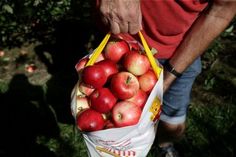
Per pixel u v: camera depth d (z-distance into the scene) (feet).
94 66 2.68
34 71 6.10
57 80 5.92
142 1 2.99
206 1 2.93
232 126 4.88
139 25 2.69
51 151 4.64
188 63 2.86
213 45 5.69
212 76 5.74
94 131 2.56
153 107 2.61
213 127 4.87
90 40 5.91
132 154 2.68
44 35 6.66
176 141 4.51
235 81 5.68
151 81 2.69
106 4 2.62
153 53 2.97
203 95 5.43
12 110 5.31
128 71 2.75
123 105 2.60
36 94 5.63
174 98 3.66
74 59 6.33
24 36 6.66
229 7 2.57
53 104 5.41
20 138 4.87
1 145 4.79
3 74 6.06
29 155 4.64
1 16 6.23
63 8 6.18
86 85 2.70
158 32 3.12
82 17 6.16
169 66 2.89
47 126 5.02
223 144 4.66
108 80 2.74
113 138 2.57
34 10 6.22
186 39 2.79
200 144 4.66
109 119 2.68
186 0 2.90
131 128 2.54
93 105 2.66
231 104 5.26
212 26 2.66
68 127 4.98
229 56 6.13
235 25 6.14
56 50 6.50
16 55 6.48
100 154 2.68
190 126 4.87
